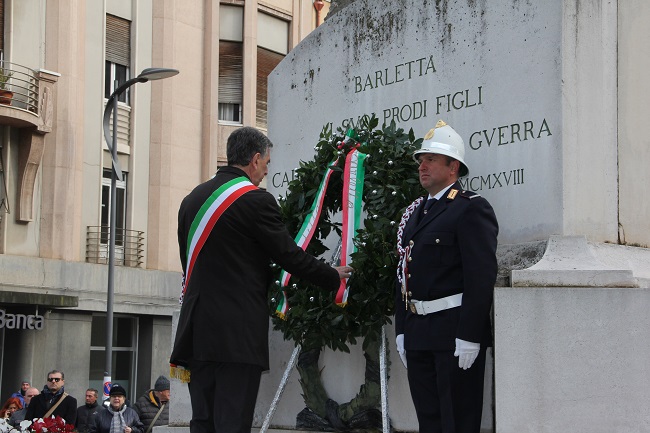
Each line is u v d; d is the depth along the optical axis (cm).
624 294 452
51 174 2053
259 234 457
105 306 2131
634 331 449
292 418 603
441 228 470
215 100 2402
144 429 1076
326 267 477
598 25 522
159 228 2275
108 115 1833
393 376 549
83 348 2102
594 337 452
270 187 683
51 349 2038
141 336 2258
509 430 457
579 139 509
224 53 2459
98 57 2169
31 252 2019
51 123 2034
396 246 517
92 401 1270
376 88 614
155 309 2239
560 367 454
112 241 1805
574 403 451
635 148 530
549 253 489
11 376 1973
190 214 466
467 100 555
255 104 2480
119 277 2164
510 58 534
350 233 549
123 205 2225
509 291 463
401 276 489
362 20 629
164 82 2302
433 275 470
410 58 593
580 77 512
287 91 680
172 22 2323
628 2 534
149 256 2262
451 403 461
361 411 555
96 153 2156
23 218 1995
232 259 455
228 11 2469
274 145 684
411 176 552
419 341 472
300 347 560
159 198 2280
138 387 2242
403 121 593
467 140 552
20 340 1981
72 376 2075
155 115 2292
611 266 488
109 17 2208
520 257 506
